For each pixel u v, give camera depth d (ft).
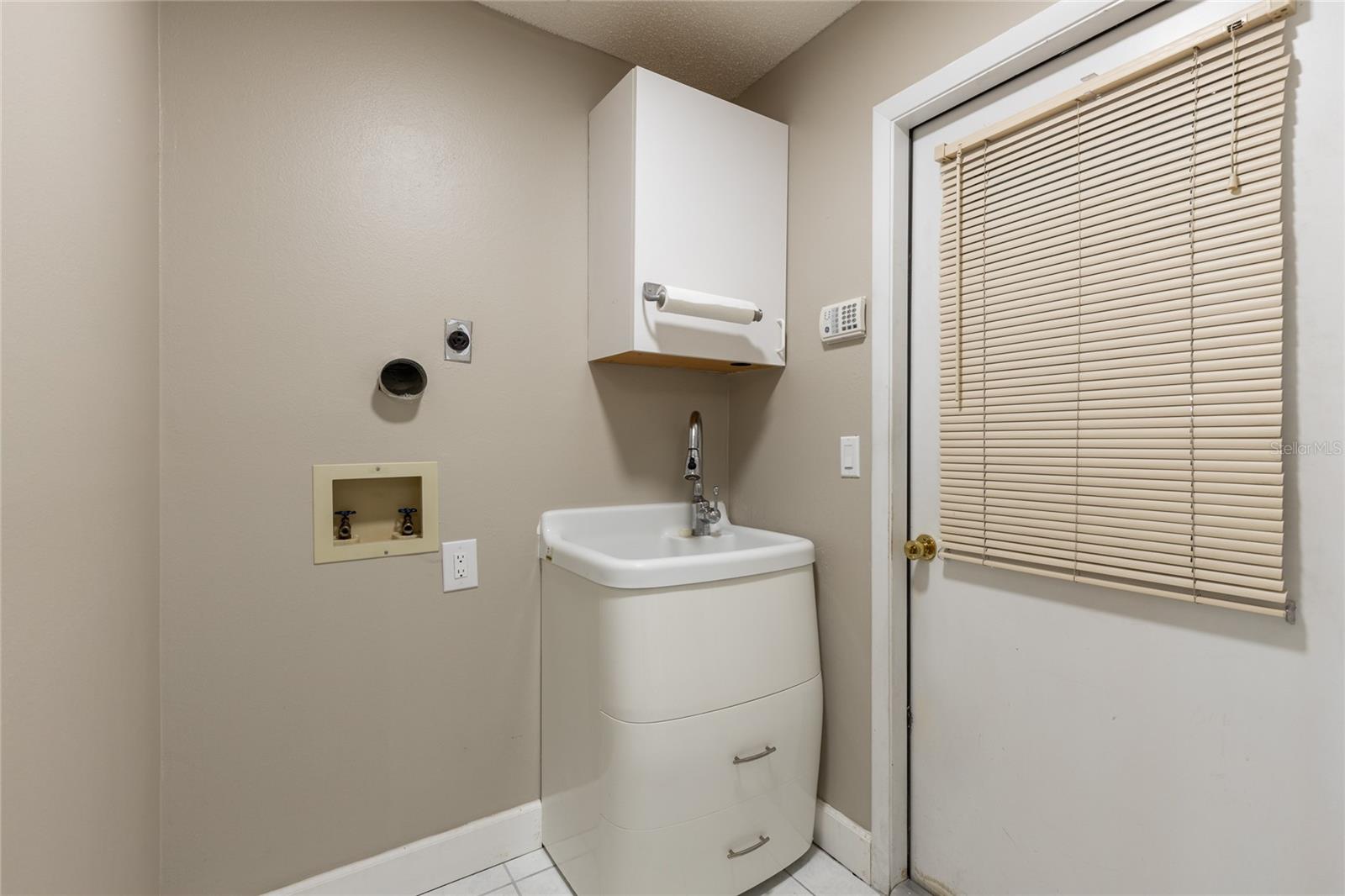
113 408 2.86
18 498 1.87
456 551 4.79
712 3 4.93
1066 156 3.74
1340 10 2.78
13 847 1.82
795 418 5.48
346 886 4.34
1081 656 3.73
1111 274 3.52
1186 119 3.22
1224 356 3.07
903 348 4.68
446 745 4.77
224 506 3.95
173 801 3.82
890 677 4.60
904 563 4.70
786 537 5.32
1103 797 3.62
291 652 4.18
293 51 4.18
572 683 4.59
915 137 4.72
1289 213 2.94
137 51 3.27
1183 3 3.27
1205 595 3.19
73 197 2.35
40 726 2.01
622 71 5.69
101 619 2.67
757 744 4.41
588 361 5.46
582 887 4.45
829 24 5.18
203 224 3.88
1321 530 2.85
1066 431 3.73
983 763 4.25
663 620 4.03
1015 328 4.00
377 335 4.47
